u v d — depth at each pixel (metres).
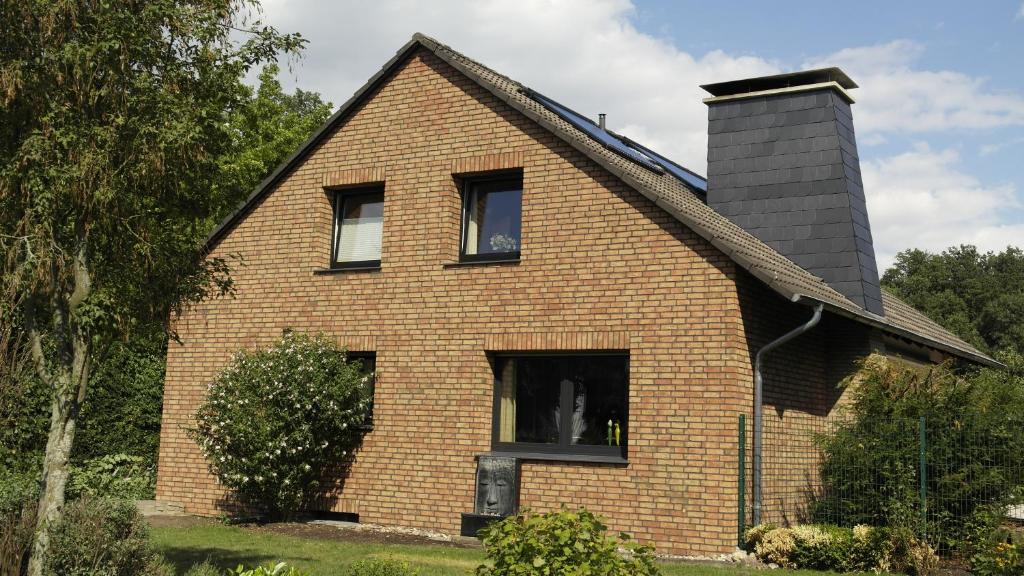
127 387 19.58
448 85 16.19
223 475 15.30
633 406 13.81
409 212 16.23
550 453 14.60
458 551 12.89
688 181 19.22
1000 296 53.56
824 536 12.09
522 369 15.16
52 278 7.97
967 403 13.31
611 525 13.73
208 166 8.84
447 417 15.30
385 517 15.59
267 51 8.99
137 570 8.58
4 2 7.78
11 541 8.27
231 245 17.89
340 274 16.67
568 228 14.70
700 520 13.11
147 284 8.48
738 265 13.38
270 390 15.08
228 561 11.44
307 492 16.19
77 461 18.19
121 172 8.03
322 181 17.16
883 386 13.78
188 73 8.55
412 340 15.81
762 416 13.77
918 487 12.75
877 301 16.48
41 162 7.64
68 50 7.71
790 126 16.98
